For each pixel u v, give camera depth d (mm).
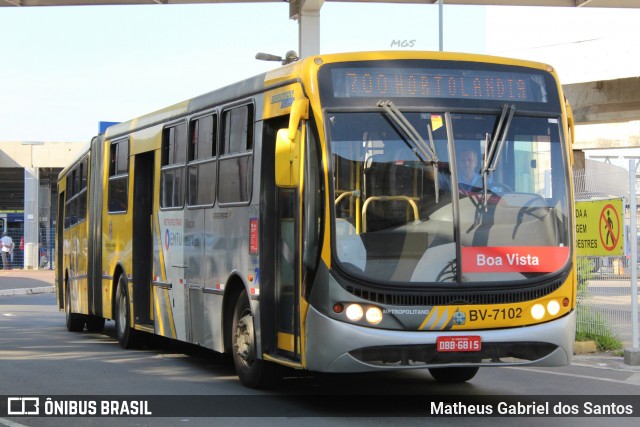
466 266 8891
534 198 9281
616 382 11430
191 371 12469
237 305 10773
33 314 25141
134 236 14719
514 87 9484
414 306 8719
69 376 11922
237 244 10758
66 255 20484
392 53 9297
